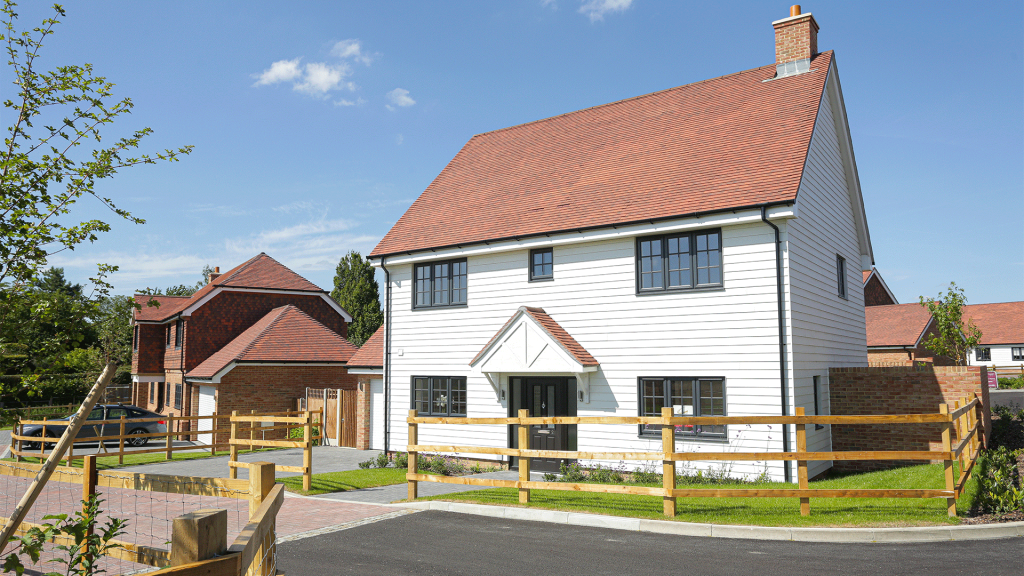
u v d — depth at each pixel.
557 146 20.83
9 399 6.00
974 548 7.94
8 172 5.77
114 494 13.15
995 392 35.97
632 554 8.07
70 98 6.29
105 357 37.75
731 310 14.19
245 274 32.66
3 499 12.39
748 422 9.52
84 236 6.23
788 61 18.06
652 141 18.33
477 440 17.81
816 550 8.09
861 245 19.97
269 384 27.41
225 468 17.94
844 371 15.43
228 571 3.00
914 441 14.49
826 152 16.91
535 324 16.19
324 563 7.90
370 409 22.97
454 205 20.42
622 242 15.79
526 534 9.23
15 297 5.64
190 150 7.01
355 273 46.72
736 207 13.86
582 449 16.02
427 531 9.49
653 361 15.12
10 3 5.98
